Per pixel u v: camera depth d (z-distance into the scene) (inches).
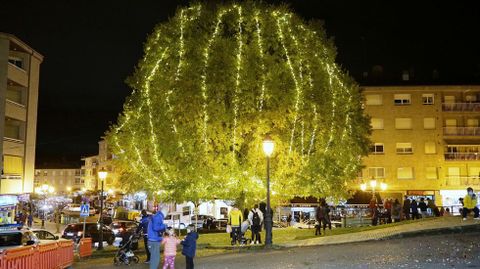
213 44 1037.2
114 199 3201.3
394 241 704.4
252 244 839.1
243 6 1075.3
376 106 2290.8
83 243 963.3
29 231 698.2
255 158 999.6
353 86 1138.7
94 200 3395.7
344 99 1104.8
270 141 781.3
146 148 1054.4
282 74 1030.4
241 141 1002.1
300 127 1026.7
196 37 1058.1
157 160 1026.7
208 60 1021.2
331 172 1043.3
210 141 1009.5
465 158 2239.2
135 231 763.4
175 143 1004.6
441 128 2266.2
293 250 706.8
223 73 1005.2
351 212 1619.1
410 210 1291.8
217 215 2068.2
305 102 1026.7
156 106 1042.1
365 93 2297.0
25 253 511.5
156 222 517.0
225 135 1000.9
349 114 1109.7
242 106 998.4
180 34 1070.4
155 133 1031.0
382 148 2273.6
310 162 1031.6
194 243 541.0
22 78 1797.5
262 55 1029.2
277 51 1063.6
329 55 1116.5
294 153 1011.9
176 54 1056.2
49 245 611.2
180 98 1013.8
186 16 1083.9
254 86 1008.2
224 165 1011.3
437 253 559.8
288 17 1080.2
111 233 1349.7
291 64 1043.3
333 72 1108.5
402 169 2257.6
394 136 2276.1
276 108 1005.2
